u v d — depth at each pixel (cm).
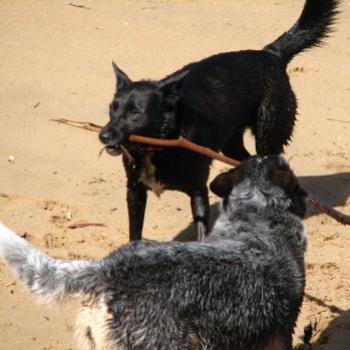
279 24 2158
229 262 837
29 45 1902
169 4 2242
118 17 2102
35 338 1055
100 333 807
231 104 1297
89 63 1855
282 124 1396
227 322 826
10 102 1673
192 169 1208
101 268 809
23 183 1436
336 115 1761
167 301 805
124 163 1218
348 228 1362
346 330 1093
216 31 2078
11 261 802
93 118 1648
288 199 903
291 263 878
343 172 1565
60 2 2142
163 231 1340
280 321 862
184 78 1213
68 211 1372
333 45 2069
